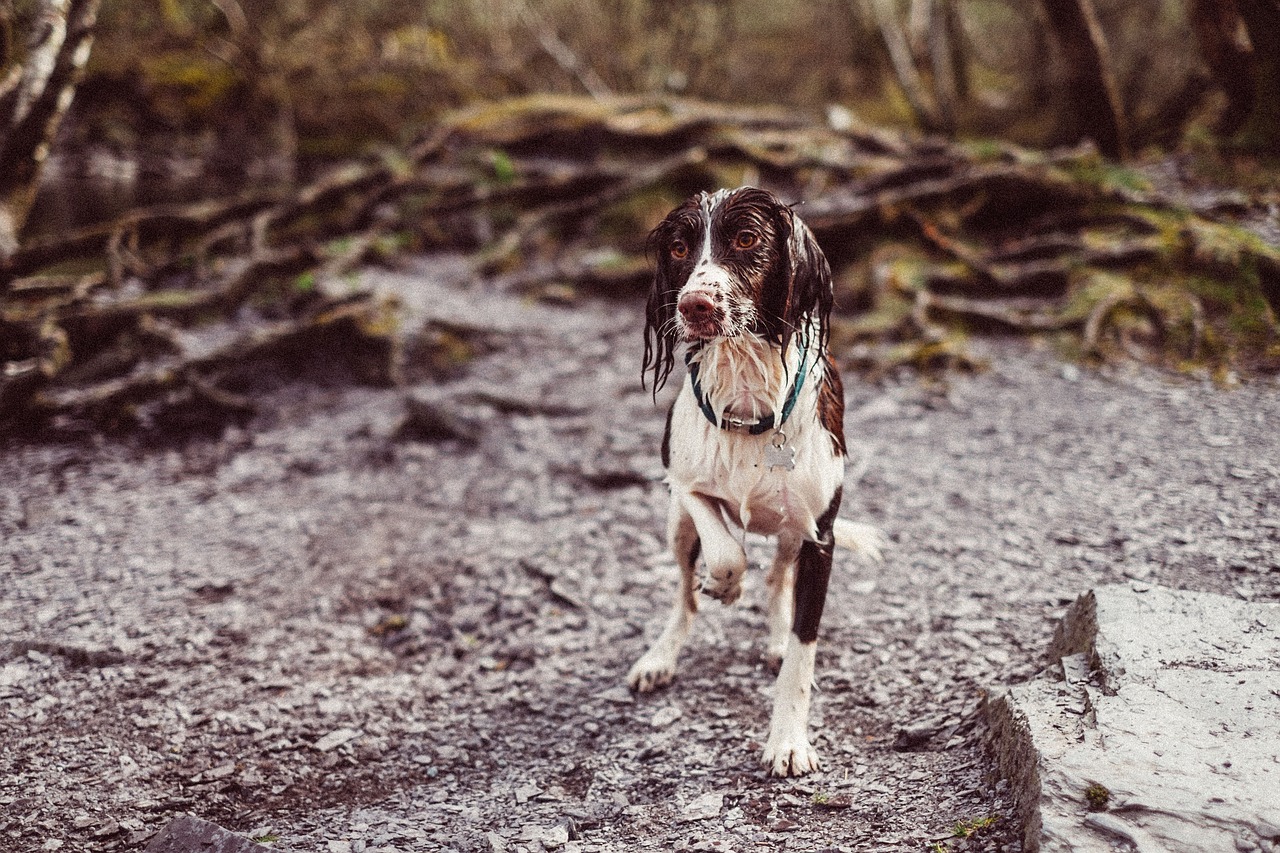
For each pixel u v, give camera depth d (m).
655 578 4.55
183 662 4.11
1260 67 8.74
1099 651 2.84
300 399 7.12
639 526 5.04
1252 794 2.24
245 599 4.61
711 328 2.81
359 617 4.45
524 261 9.57
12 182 8.09
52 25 7.75
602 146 11.08
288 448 6.36
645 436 6.11
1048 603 3.91
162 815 3.15
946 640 3.77
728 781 3.13
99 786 3.30
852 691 3.55
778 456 3.04
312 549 5.07
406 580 4.71
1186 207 7.79
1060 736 2.55
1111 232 7.78
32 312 8.07
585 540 4.93
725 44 19.22
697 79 18.75
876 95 18.48
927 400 6.35
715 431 3.09
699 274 2.83
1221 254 6.94
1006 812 2.58
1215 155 8.84
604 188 10.31
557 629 4.22
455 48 19.53
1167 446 5.29
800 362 3.05
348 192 10.59
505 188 10.27
